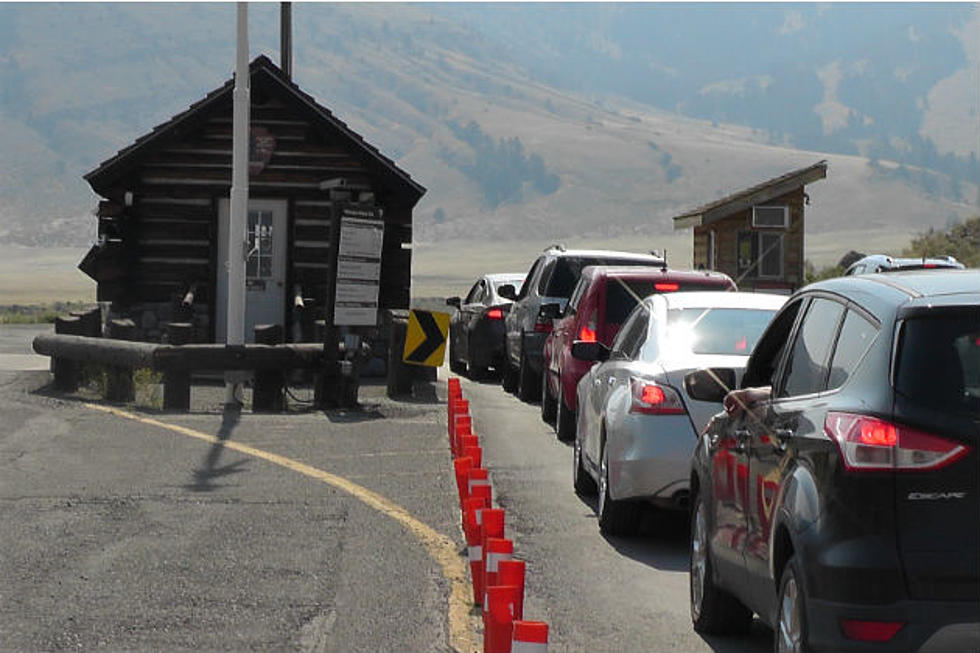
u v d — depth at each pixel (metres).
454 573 12.29
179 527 14.19
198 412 24.50
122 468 17.94
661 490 13.24
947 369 7.19
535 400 28.03
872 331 7.59
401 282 34.88
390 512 15.23
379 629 10.43
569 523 14.90
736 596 9.55
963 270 8.02
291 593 11.52
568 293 27.28
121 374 25.83
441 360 26.25
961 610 7.04
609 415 13.98
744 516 9.09
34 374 29.88
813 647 7.29
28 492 16.08
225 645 9.95
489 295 33.53
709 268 46.78
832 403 7.61
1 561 12.52
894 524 7.11
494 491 16.97
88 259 33.53
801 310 8.96
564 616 10.99
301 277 34.59
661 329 14.34
